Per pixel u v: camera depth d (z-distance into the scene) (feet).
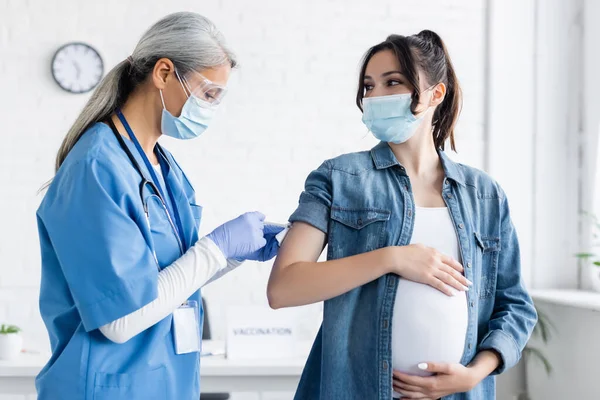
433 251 4.74
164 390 4.85
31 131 11.74
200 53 4.92
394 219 4.86
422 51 5.01
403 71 4.89
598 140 11.63
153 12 11.85
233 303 11.83
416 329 4.69
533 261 12.12
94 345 4.60
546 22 12.19
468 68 12.28
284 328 8.89
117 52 11.82
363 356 4.75
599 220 11.67
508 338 4.97
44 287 4.83
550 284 12.12
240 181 12.03
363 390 4.72
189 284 4.75
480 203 5.19
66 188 4.60
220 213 11.98
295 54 12.09
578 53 12.10
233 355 8.75
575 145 12.12
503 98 12.19
